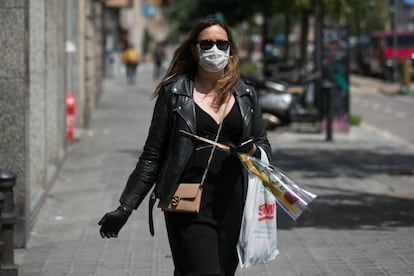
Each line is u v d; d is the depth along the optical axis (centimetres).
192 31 903
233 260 903
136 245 1537
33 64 1941
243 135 897
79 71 3444
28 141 1537
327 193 2130
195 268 859
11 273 1283
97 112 4509
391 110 5222
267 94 3709
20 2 1477
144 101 5297
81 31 3450
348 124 3619
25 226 1512
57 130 2405
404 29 10412
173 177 876
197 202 876
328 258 1427
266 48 6131
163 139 900
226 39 892
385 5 7688
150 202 923
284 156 2917
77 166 2572
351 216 1816
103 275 1332
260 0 5512
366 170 2589
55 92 2384
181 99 890
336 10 4572
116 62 8038
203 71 905
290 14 5119
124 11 9181
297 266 1374
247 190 894
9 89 1490
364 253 1462
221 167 888
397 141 3462
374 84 8112
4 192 1284
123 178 2334
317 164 2720
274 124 3684
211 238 873
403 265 1374
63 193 2102
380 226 1708
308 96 3997
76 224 1736
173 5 6875
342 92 3591
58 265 1398
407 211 1883
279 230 1662
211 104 895
